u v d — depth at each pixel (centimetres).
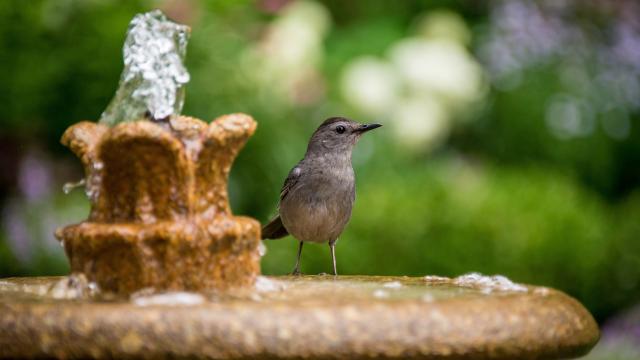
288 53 1462
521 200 1418
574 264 1420
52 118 1348
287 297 496
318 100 1498
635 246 1504
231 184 1422
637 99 1917
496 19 1917
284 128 1441
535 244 1380
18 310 430
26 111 1316
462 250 1355
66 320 422
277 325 422
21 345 423
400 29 1853
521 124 1853
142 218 533
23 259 1371
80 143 548
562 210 1425
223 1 1386
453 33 1667
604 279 1476
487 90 1869
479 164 1786
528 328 458
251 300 471
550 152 1853
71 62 1292
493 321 450
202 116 1358
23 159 1466
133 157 527
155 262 519
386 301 453
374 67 1557
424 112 1562
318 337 423
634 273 1497
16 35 1268
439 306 447
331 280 636
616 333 1458
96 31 1289
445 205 1373
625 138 1903
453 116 1658
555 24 1923
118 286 521
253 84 1406
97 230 517
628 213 1577
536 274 1391
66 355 418
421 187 1420
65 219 1409
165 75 588
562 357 484
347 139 906
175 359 416
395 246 1346
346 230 1348
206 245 526
